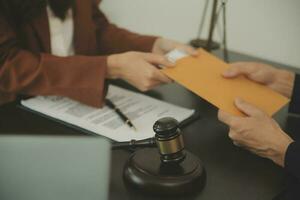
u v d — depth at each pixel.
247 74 0.99
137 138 0.83
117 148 0.79
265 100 0.91
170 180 0.67
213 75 0.95
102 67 0.99
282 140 0.78
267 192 0.70
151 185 0.67
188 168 0.69
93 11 1.38
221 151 0.83
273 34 1.50
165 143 0.69
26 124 0.91
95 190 0.45
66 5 1.20
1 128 0.89
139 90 1.08
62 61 1.01
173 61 0.97
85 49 1.30
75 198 0.45
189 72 0.95
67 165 0.45
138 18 1.88
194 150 0.83
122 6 1.85
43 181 0.44
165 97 1.08
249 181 0.73
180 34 1.79
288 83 1.02
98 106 0.97
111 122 0.90
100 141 0.46
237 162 0.79
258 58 1.52
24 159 0.44
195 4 1.67
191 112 0.97
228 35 1.62
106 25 1.38
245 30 1.57
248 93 0.92
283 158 0.76
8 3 1.08
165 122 0.69
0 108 0.98
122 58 0.99
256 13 1.51
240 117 0.83
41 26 1.15
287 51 1.49
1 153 0.44
